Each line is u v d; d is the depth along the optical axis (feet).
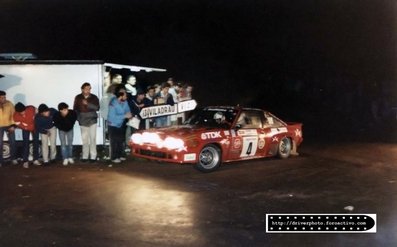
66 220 23.03
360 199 27.84
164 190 29.32
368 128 69.10
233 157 36.52
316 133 63.00
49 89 40.19
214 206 25.96
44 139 36.55
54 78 40.16
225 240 20.68
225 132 35.63
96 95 40.45
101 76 40.47
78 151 42.73
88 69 40.32
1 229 21.70
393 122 76.02
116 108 37.24
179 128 35.88
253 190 29.81
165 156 33.73
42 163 37.19
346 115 85.30
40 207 25.18
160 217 23.75
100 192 28.48
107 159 39.19
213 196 28.14
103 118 39.99
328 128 68.95
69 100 40.42
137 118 40.88
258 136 38.06
